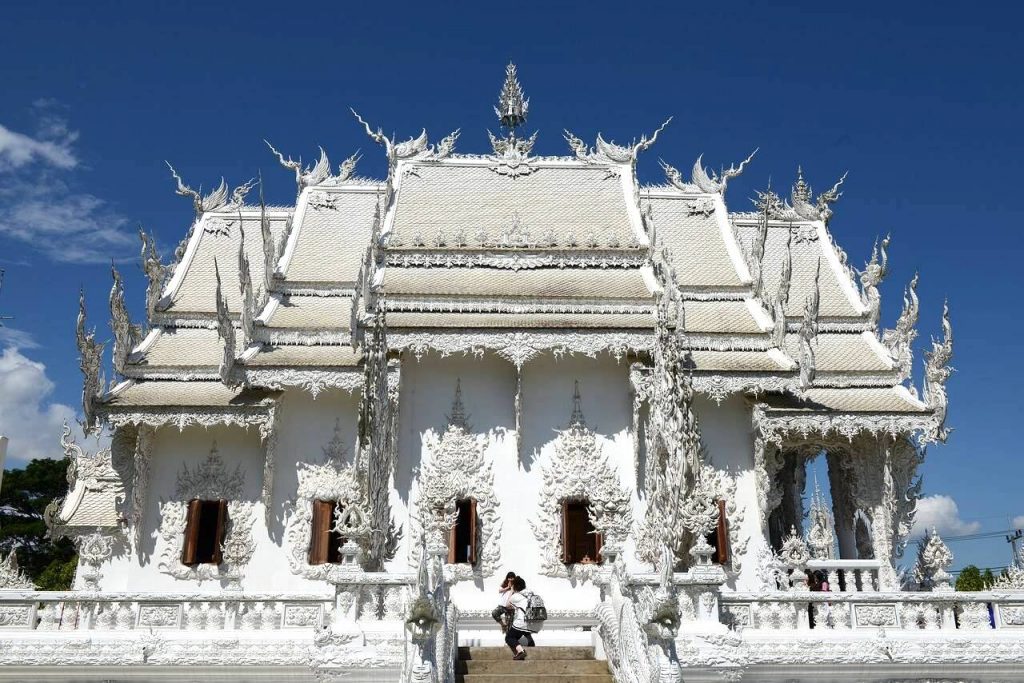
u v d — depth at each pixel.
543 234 27.73
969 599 18.33
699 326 26.23
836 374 26.31
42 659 16.92
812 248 31.02
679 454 20.45
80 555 23.86
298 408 24.75
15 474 58.06
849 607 18.08
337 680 15.99
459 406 24.39
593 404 24.61
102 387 23.73
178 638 17.17
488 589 22.91
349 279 27.17
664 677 13.50
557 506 23.72
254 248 29.50
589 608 22.67
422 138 30.41
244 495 24.22
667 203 30.67
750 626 17.80
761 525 24.34
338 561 23.69
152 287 26.91
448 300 24.83
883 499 24.84
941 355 24.80
